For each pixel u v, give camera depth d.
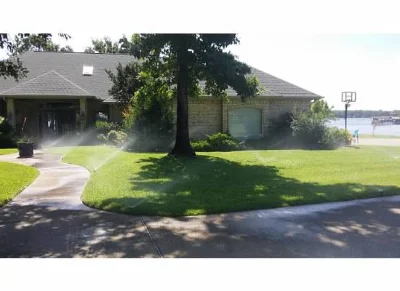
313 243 5.00
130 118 19.75
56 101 25.94
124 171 11.12
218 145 19.48
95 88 26.58
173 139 19.80
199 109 22.80
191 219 6.10
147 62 16.98
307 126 21.30
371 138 28.78
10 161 14.14
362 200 7.41
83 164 12.94
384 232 5.43
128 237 5.25
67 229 5.62
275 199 7.31
